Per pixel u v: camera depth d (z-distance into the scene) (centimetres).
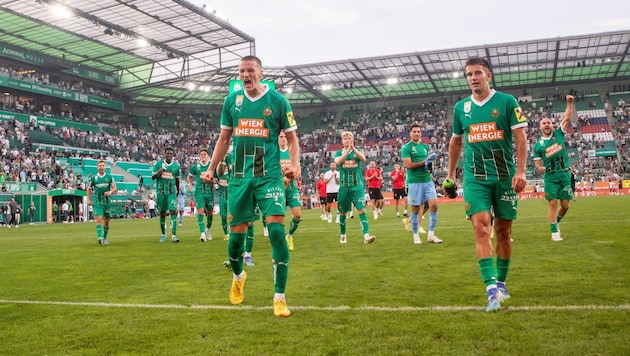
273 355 294
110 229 1852
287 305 417
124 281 578
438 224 1298
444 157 4553
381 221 1617
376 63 4225
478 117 423
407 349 295
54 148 3781
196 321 377
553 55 4044
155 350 312
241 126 419
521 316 356
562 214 857
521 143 406
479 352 286
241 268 440
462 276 523
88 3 3059
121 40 3731
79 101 4294
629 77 4741
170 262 743
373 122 5425
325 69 4381
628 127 4541
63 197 3141
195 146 5019
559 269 539
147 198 3719
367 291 462
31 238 1434
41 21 3312
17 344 332
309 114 5809
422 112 5362
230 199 427
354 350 296
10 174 3183
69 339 340
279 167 423
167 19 3378
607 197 2944
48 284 571
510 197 419
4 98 4050
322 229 1344
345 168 908
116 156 4297
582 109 4841
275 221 402
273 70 4369
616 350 281
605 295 409
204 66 4109
